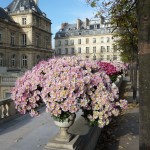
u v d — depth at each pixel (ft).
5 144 22.00
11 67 225.76
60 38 337.31
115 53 305.94
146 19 12.48
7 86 97.35
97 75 15.76
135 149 22.84
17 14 241.14
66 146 14.65
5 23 219.20
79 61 16.53
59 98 13.47
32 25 238.48
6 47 220.02
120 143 24.53
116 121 33.76
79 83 13.93
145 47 12.66
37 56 249.14
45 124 29.35
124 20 37.88
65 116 14.55
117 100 16.60
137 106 45.09
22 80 15.48
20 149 20.68
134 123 32.58
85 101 14.16
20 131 26.40
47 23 277.44
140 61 12.89
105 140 25.27
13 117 32.32
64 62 15.64
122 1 31.96
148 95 12.66
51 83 14.03
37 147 21.12
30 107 15.16
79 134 17.13
